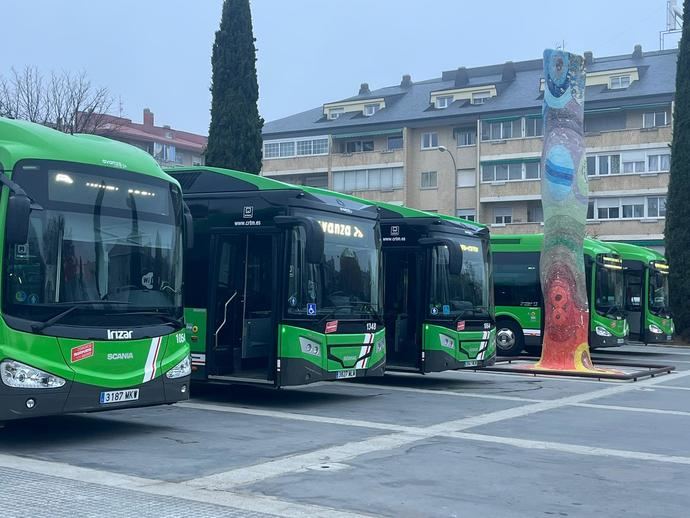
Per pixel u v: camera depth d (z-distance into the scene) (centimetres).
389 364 1716
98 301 955
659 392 1656
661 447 1037
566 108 1991
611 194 5097
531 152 5366
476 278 1784
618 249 2894
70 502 692
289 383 1271
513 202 5497
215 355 1349
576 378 1928
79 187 962
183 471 834
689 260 3500
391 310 1728
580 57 1997
